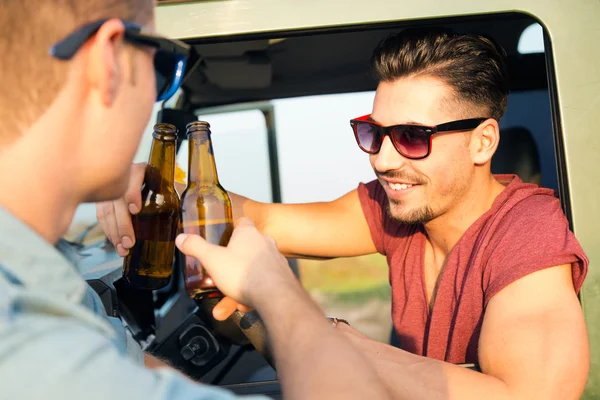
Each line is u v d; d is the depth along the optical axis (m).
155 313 2.29
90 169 0.69
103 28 0.64
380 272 2.47
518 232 1.43
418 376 1.28
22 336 0.52
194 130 1.14
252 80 2.28
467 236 1.58
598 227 1.40
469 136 1.59
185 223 1.13
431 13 1.42
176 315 2.35
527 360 1.24
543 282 1.33
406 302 1.76
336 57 2.16
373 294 2.47
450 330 1.57
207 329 1.71
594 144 1.41
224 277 0.83
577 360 1.23
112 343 0.59
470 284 1.50
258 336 1.10
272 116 2.37
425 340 1.70
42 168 0.64
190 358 1.69
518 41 2.14
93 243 1.80
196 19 1.44
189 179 1.15
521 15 1.43
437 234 1.69
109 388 0.52
